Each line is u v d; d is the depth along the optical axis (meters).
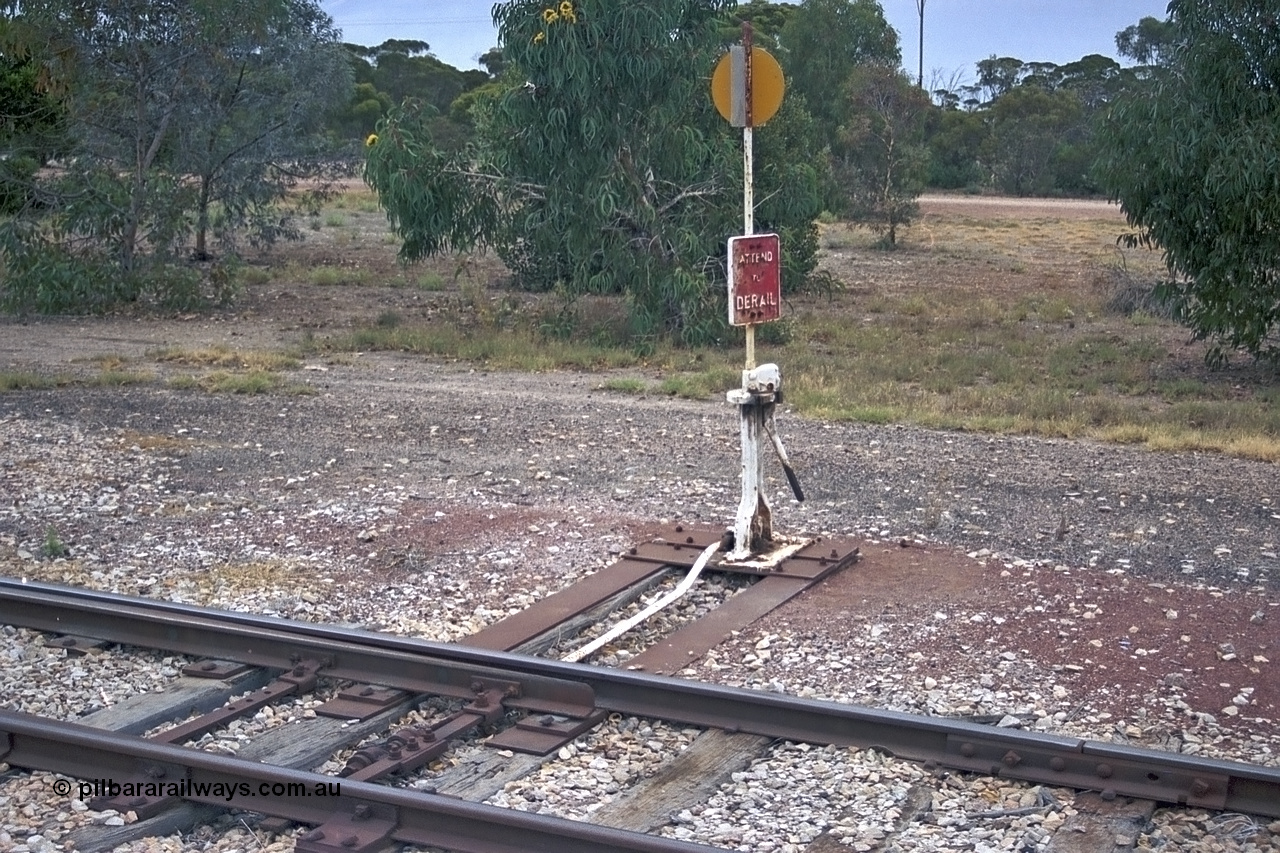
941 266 32.78
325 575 8.47
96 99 23.45
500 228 19.41
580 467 11.18
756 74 8.09
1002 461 11.38
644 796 5.32
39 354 18.27
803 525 9.39
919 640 7.12
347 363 17.50
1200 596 7.75
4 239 22.27
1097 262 33.56
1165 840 4.91
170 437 12.51
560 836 4.67
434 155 18.86
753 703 5.93
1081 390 15.64
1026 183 66.62
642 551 8.64
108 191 23.05
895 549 8.80
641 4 17.41
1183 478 10.73
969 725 5.59
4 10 22.73
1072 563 8.42
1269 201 15.16
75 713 6.35
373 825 4.92
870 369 16.56
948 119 71.69
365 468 11.22
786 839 5.00
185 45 23.69
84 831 5.05
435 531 9.29
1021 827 5.04
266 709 6.34
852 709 5.78
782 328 19.17
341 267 31.16
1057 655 6.88
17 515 9.85
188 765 5.32
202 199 27.39
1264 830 4.95
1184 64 15.80
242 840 5.03
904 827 5.08
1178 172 15.48
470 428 12.83
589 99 17.78
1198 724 6.03
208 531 9.43
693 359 17.59
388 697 6.31
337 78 28.92
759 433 8.48
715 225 19.36
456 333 19.31
